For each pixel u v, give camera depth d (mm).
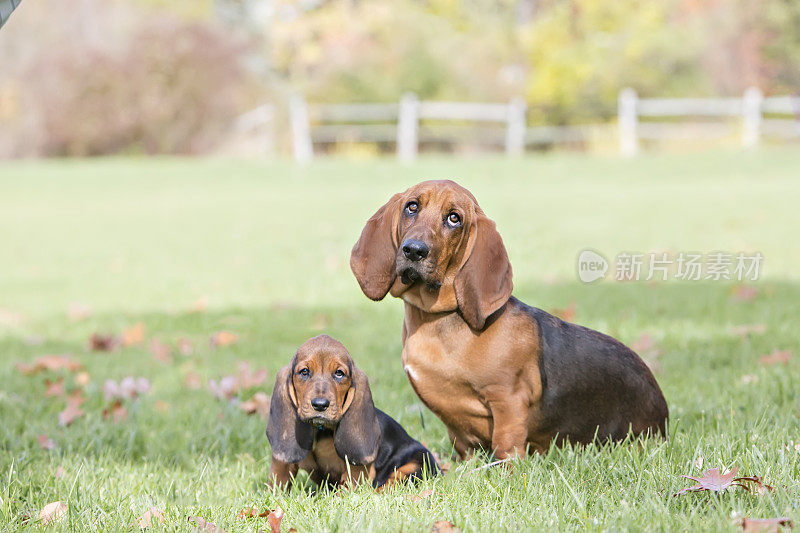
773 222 17516
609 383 5039
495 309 4648
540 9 46781
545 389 4910
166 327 10406
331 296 12211
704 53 38844
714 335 8594
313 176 30109
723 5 38469
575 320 9555
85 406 7016
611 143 37312
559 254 15141
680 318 9680
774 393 6328
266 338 9492
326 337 4492
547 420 4984
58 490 4789
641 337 8375
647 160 29906
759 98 33875
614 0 42438
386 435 4797
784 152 29688
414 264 4484
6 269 16141
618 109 39656
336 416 4281
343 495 4465
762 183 24484
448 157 36531
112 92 37344
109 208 24625
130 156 38625
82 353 9352
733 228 17094
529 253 15266
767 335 8508
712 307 10172
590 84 39375
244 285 13547
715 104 35312
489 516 4035
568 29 43312
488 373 4734
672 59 39594
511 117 36875
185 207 24062
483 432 4984
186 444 5902
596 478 4500
